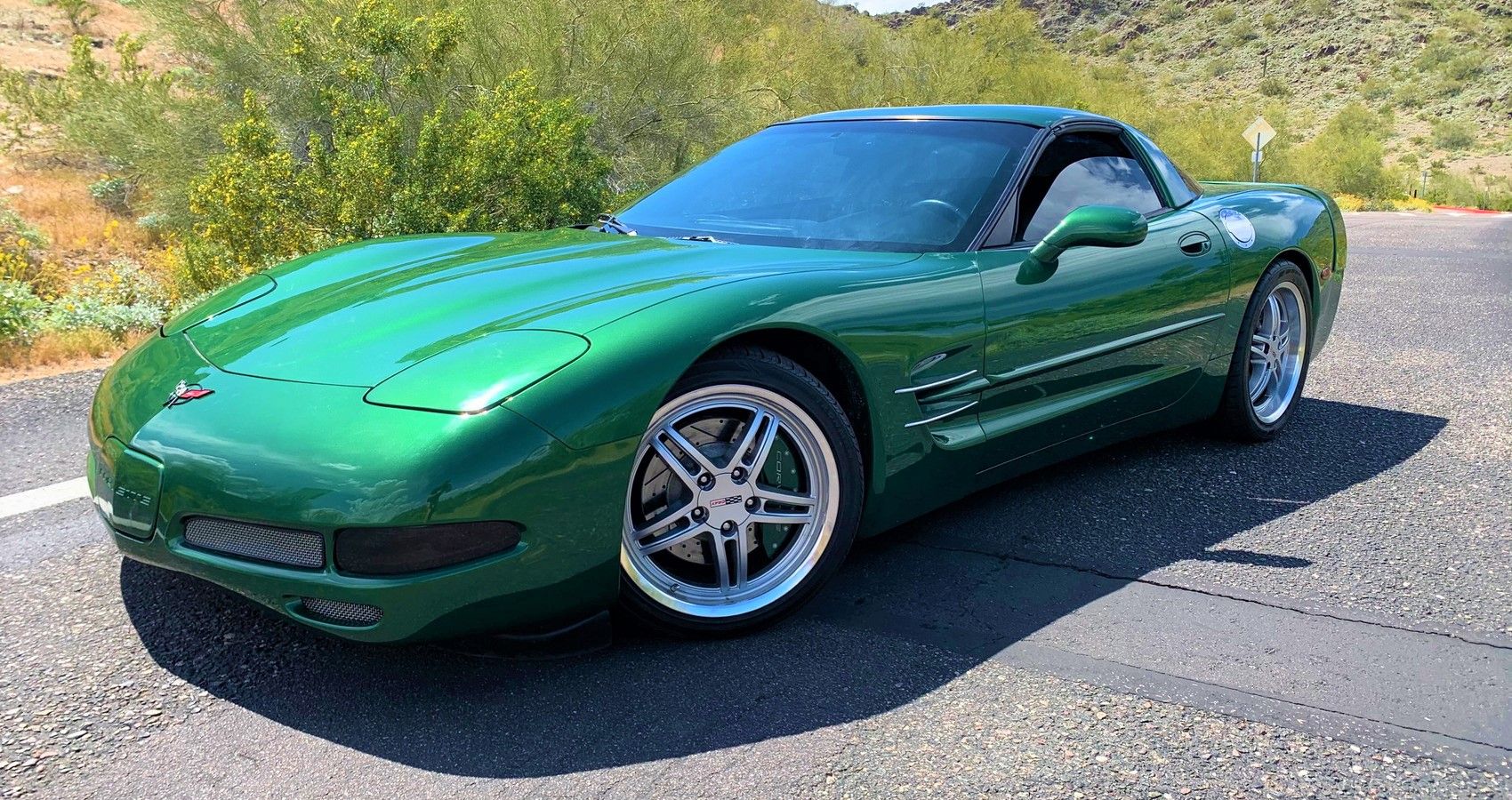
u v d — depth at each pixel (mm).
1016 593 2666
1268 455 3926
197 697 2137
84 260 11070
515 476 1956
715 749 1949
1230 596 2668
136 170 11930
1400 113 153875
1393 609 2602
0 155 14984
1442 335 6527
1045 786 1855
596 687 2170
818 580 2488
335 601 1938
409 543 1905
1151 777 1888
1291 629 2480
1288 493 3482
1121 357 3256
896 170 3178
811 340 2420
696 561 2371
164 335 2639
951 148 3242
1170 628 2480
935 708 2105
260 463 1968
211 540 2051
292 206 7094
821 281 2465
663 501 2281
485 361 2066
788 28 17094
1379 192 53156
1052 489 3498
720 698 2131
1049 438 3102
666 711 2078
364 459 1912
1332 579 2783
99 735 1996
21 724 2027
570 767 1892
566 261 2656
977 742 1986
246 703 2115
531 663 2266
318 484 1914
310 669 2246
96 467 2305
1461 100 152000
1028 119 3379
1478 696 2184
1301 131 144625
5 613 2504
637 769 1887
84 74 11914
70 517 3174
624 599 2236
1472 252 12938
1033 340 2896
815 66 17875
